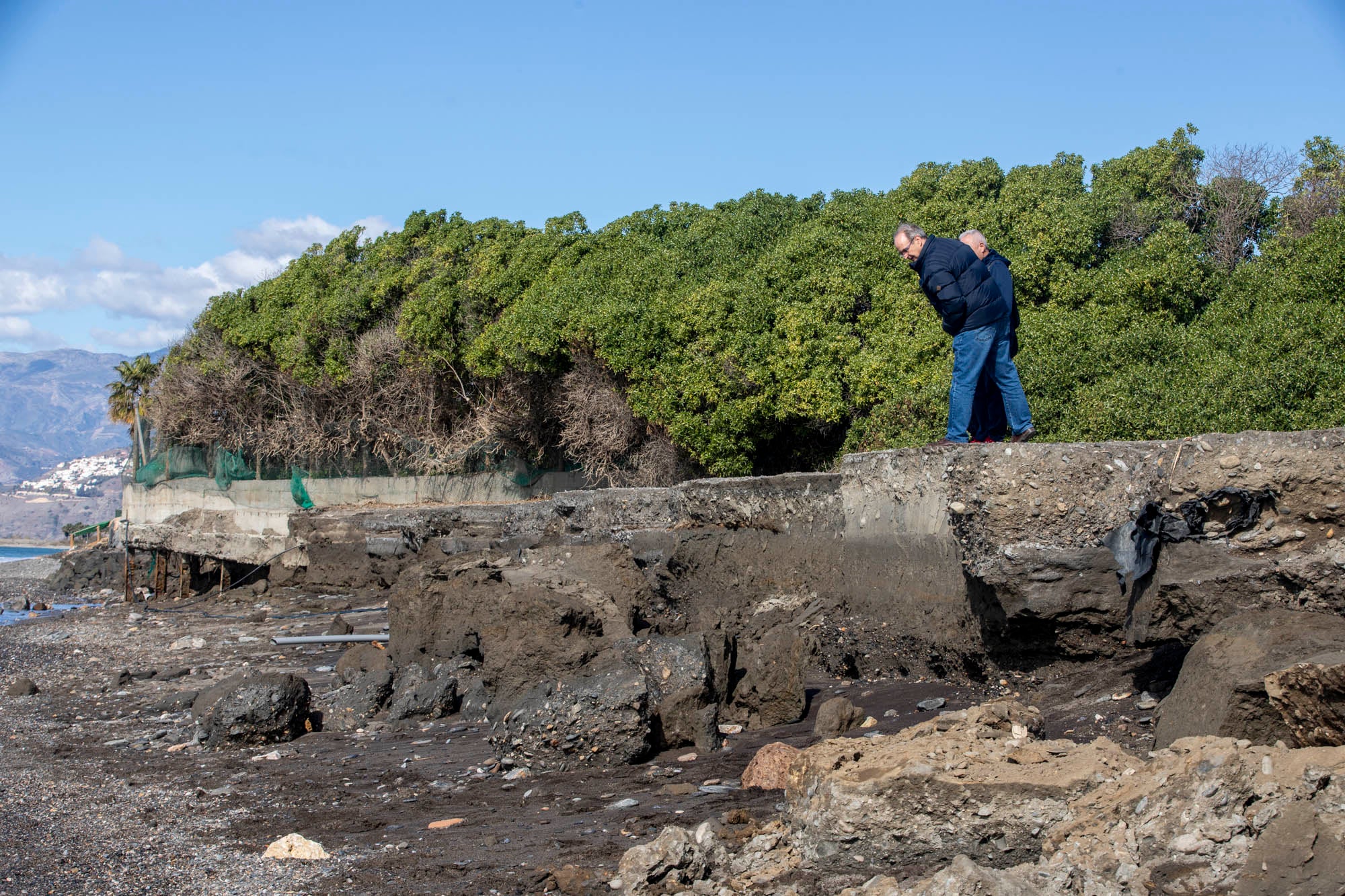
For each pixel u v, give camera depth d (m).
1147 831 4.57
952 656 8.97
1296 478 6.11
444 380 30.39
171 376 39.88
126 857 7.06
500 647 11.23
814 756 5.72
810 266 20.92
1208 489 6.36
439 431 31.39
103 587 47.59
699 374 20.36
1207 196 20.89
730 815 6.30
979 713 6.06
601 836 6.61
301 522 30.48
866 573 10.84
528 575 14.05
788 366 19.53
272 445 35.66
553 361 25.00
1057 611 7.44
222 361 38.00
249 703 11.23
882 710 8.82
